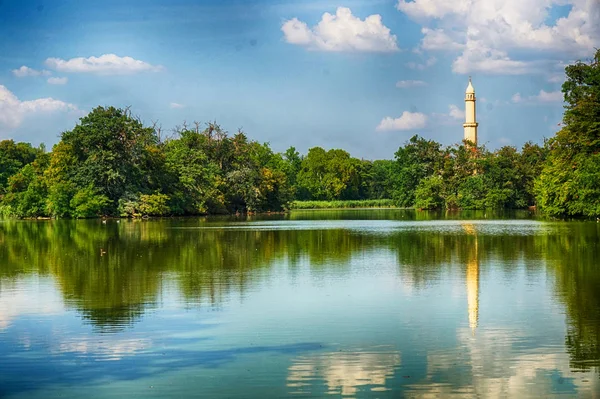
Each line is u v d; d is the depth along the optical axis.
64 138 113.19
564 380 19.02
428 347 22.11
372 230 75.19
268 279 35.81
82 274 37.78
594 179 86.38
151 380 19.25
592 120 87.38
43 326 25.16
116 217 112.56
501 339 22.92
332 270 39.25
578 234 63.91
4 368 20.34
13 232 74.25
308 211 162.38
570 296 30.02
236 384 18.88
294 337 23.47
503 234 65.44
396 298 30.12
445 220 99.31
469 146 159.62
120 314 27.09
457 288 32.47
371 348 22.05
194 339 23.28
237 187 133.00
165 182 118.56
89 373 19.88
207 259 45.00
